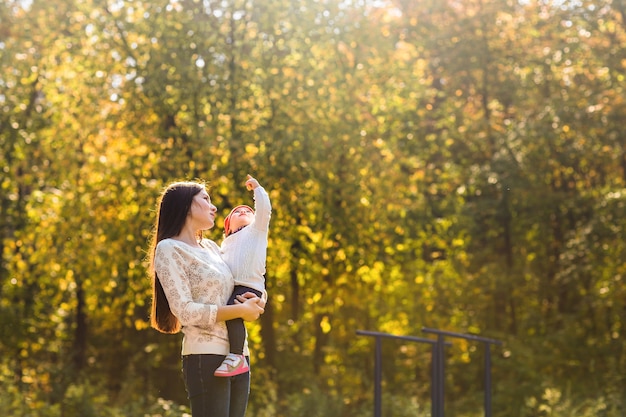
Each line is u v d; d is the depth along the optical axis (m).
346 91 17.41
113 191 16.75
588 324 22.55
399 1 22.22
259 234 4.15
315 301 18.72
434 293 21.92
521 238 23.58
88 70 17.27
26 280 19.44
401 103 18.67
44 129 18.00
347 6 17.83
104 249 16.42
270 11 16.69
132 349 22.53
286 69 17.11
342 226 16.89
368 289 20.14
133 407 14.41
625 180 21.86
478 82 22.52
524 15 22.17
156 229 4.10
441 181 21.92
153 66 16.16
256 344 17.84
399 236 19.50
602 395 16.72
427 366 21.70
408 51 20.05
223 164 15.92
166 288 3.88
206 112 16.98
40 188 19.59
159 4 16.47
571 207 22.20
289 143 15.93
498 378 21.31
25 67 17.61
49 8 17.64
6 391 14.77
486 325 22.77
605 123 20.30
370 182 17.64
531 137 20.58
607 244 20.69
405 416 14.90
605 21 20.50
